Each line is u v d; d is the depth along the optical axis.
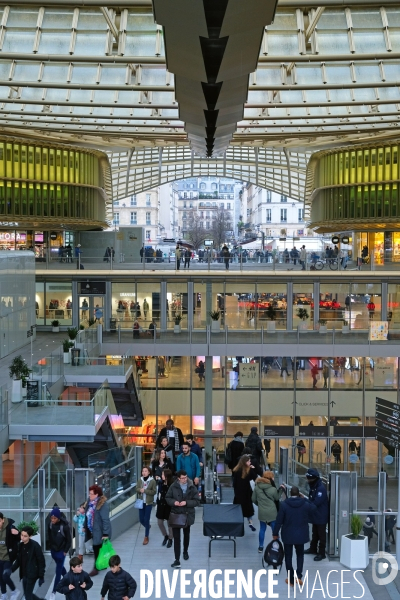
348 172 48.44
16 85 27.88
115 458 13.88
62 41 25.03
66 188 47.50
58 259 37.16
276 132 39.81
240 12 11.48
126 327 35.34
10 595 9.80
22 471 14.06
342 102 30.50
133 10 25.02
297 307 36.84
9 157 45.12
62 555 10.22
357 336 33.53
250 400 34.88
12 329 28.59
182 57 14.67
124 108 34.09
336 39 24.70
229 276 36.78
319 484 11.43
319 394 34.88
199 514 14.38
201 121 22.70
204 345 32.97
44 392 20.19
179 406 35.09
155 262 37.00
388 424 12.48
